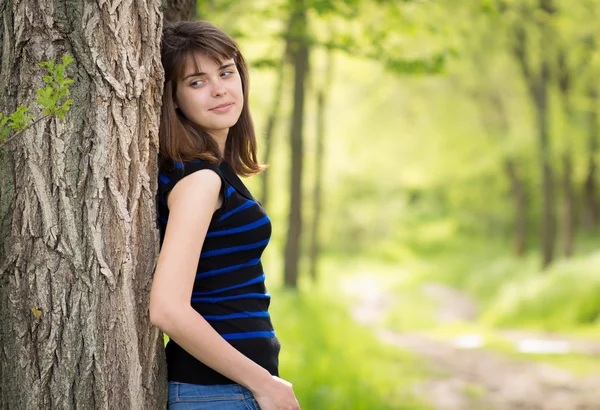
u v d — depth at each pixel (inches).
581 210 1197.1
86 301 83.3
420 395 318.3
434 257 1384.1
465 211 1411.2
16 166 83.0
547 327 649.0
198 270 86.3
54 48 82.5
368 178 1336.1
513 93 850.8
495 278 980.6
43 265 82.9
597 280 657.6
